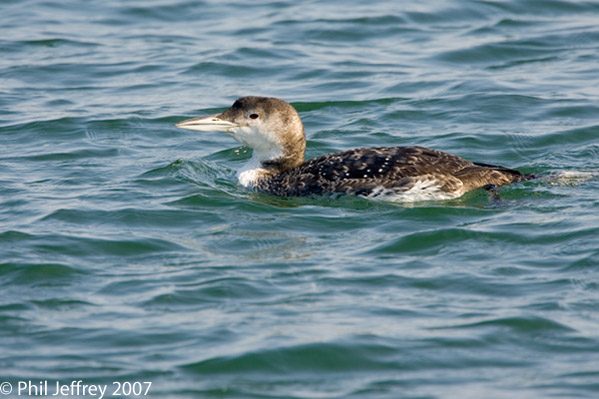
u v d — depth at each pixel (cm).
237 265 2658
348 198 3197
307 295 2452
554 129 3909
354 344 2183
